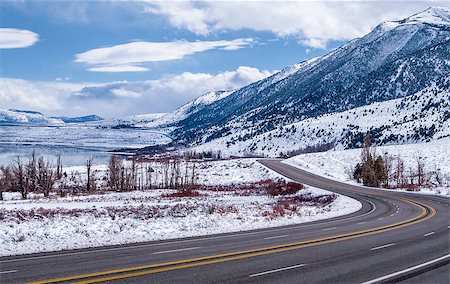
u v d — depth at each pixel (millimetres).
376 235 21109
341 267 13594
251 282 11555
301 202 53875
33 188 78188
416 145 138500
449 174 91875
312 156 135625
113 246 17578
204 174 115688
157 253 15789
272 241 18953
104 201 52844
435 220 28531
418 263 14312
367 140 87938
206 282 11500
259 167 113938
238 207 40781
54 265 13539
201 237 20453
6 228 23281
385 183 79625
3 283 11227
